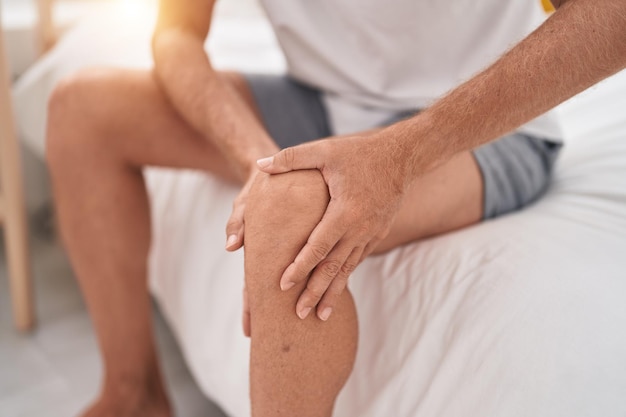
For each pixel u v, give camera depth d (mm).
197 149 989
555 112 943
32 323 1481
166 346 1433
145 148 984
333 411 793
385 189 658
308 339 670
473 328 658
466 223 839
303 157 669
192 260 1059
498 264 696
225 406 971
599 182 868
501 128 655
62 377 1317
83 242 996
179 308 1089
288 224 652
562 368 574
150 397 1058
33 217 1955
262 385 685
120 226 993
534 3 940
